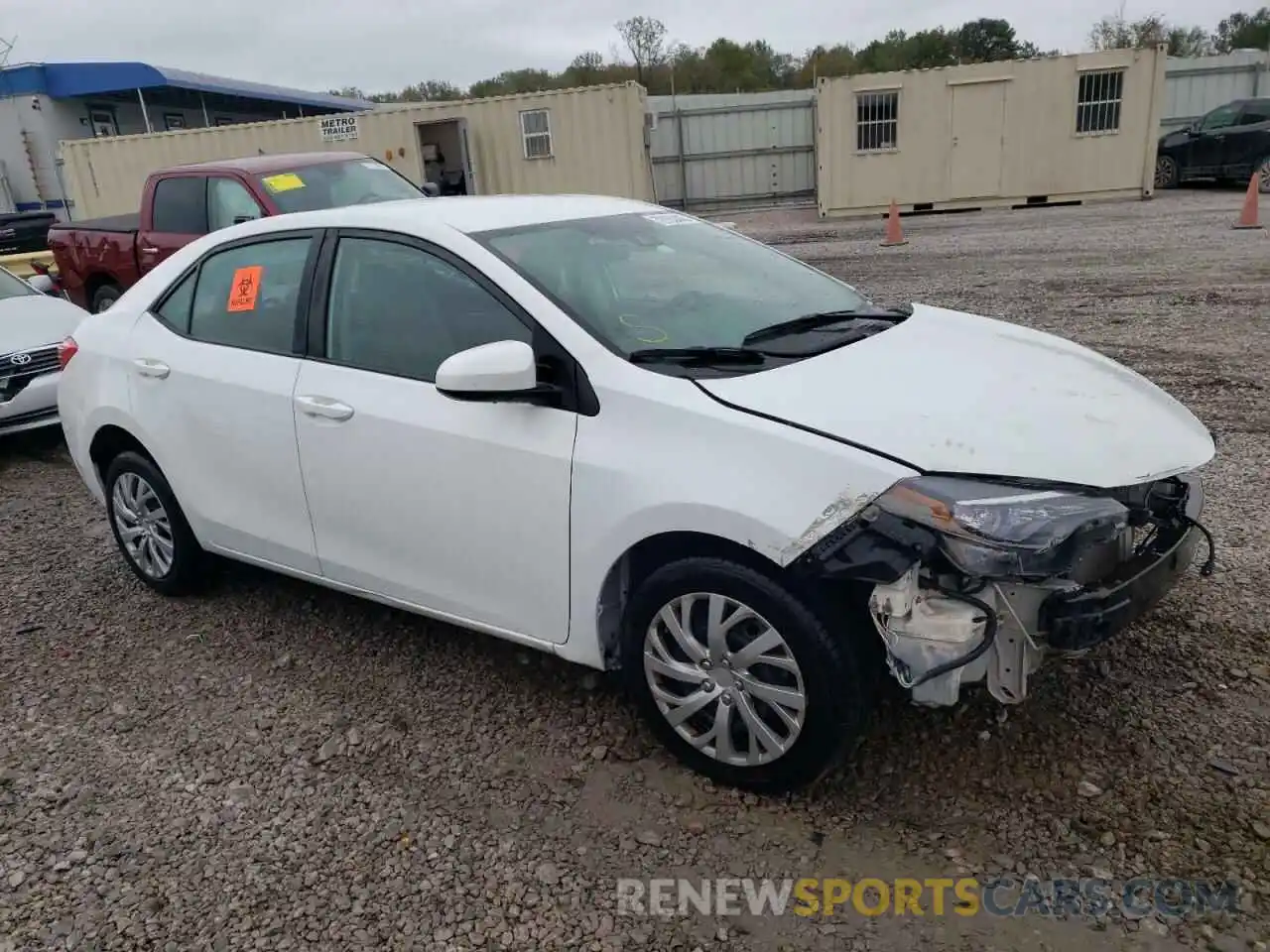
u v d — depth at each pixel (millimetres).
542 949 2385
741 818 2785
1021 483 2453
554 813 2855
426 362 3268
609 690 3461
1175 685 3203
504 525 3059
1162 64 17891
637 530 2760
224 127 18328
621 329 3039
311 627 4094
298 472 3596
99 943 2463
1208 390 6332
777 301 3543
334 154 9125
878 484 2455
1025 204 19297
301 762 3170
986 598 2463
